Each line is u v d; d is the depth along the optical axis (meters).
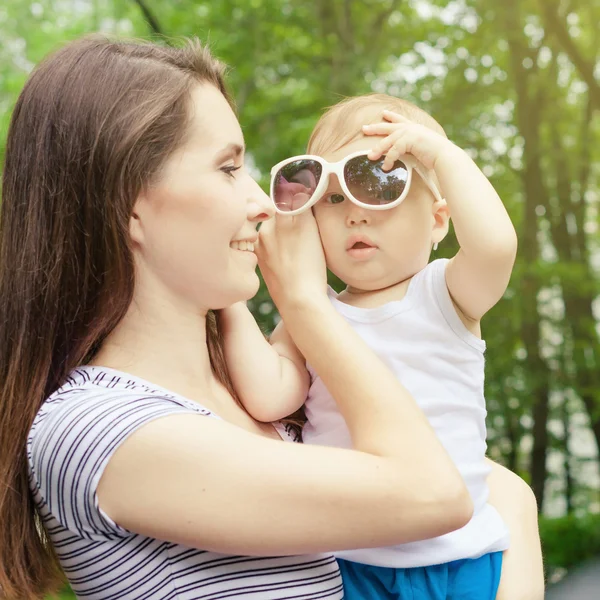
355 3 10.90
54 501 1.30
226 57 10.45
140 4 9.73
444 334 1.58
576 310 10.38
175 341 1.47
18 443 1.40
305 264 1.56
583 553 9.01
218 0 10.40
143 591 1.28
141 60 1.43
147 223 1.40
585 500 12.19
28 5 11.29
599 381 10.36
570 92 11.41
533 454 11.47
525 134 10.65
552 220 11.12
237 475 1.21
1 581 1.41
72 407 1.31
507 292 9.70
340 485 1.22
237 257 1.45
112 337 1.46
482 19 10.21
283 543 1.22
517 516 1.72
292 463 1.23
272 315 7.22
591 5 10.22
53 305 1.41
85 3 11.54
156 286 1.45
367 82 9.76
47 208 1.40
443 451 1.31
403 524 1.24
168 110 1.38
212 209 1.39
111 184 1.35
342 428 1.60
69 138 1.38
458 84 10.09
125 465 1.24
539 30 10.70
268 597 1.33
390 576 1.50
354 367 1.39
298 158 1.60
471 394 1.64
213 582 1.30
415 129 1.56
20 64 11.28
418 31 10.57
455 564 1.55
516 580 1.58
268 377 1.59
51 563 1.47
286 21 10.45
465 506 1.28
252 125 10.48
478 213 1.47
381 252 1.62
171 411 1.28
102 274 1.39
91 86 1.38
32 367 1.42
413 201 1.62
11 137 1.46
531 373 10.02
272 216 1.52
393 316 1.60
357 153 1.57
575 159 11.29
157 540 1.30
